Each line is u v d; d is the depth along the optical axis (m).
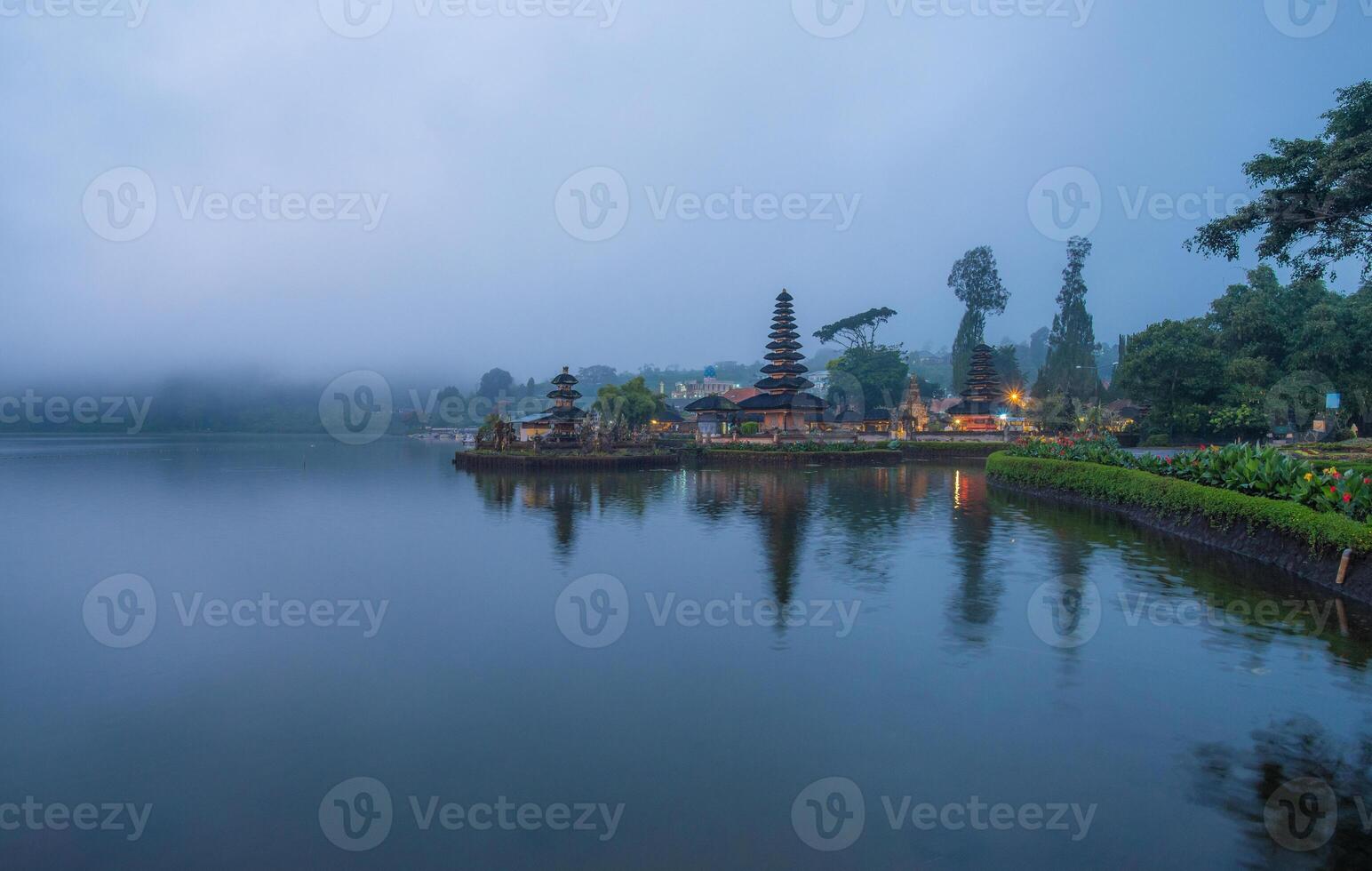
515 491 28.06
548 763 5.55
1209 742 5.76
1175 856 4.31
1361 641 8.19
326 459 56.62
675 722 6.29
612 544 15.32
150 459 56.84
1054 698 6.70
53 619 9.82
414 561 13.70
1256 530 13.02
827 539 15.48
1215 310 56.59
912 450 47.72
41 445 93.25
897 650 8.12
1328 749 5.62
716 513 20.50
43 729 6.28
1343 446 30.47
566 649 8.34
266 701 6.86
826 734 6.00
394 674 7.58
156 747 5.93
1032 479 25.72
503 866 4.28
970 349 87.56
